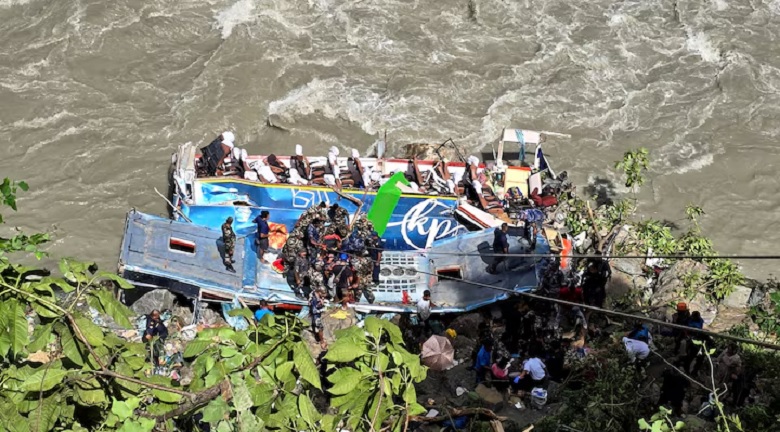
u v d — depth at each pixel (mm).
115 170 25766
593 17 33781
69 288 5758
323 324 18812
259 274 20047
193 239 20406
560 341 18859
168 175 25766
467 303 19797
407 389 5789
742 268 24031
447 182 22984
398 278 20453
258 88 29281
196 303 19328
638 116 29547
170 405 5867
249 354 5840
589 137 28562
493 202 22672
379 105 29047
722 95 30547
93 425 5887
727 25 33594
